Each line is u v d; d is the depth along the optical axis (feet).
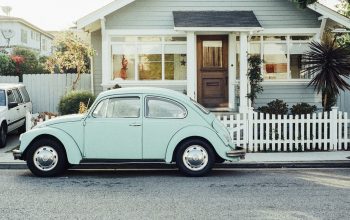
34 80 68.28
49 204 25.99
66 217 23.22
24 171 37.58
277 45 59.21
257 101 59.11
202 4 58.18
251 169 38.55
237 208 25.00
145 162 34.19
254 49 59.31
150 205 25.70
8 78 68.54
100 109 34.47
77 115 35.24
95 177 34.68
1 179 33.76
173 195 28.27
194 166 34.53
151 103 34.47
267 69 59.26
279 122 45.75
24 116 57.11
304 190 29.63
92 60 62.03
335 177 34.42
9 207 25.29
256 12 58.75
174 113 34.37
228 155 34.24
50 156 34.55
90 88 68.13
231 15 57.00
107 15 56.90
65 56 64.49
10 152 45.68
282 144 46.62
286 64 59.31
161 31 57.88
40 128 34.50
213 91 58.49
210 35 58.34
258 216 23.38
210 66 58.44
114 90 34.78
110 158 34.24
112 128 34.12
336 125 46.26
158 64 58.49
